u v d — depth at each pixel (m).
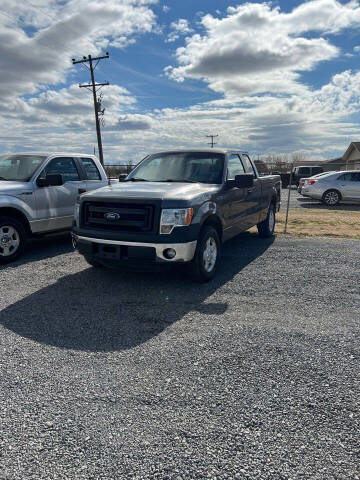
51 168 7.08
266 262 6.21
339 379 2.73
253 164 7.41
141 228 4.44
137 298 4.48
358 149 35.50
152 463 1.94
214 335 3.46
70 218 7.33
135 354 3.10
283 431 2.18
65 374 2.79
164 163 6.11
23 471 1.89
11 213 6.48
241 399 2.49
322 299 4.45
